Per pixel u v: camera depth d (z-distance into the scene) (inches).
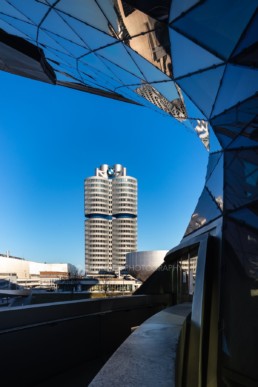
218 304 319.3
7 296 1220.5
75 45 462.9
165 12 296.2
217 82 363.9
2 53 591.2
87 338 369.1
